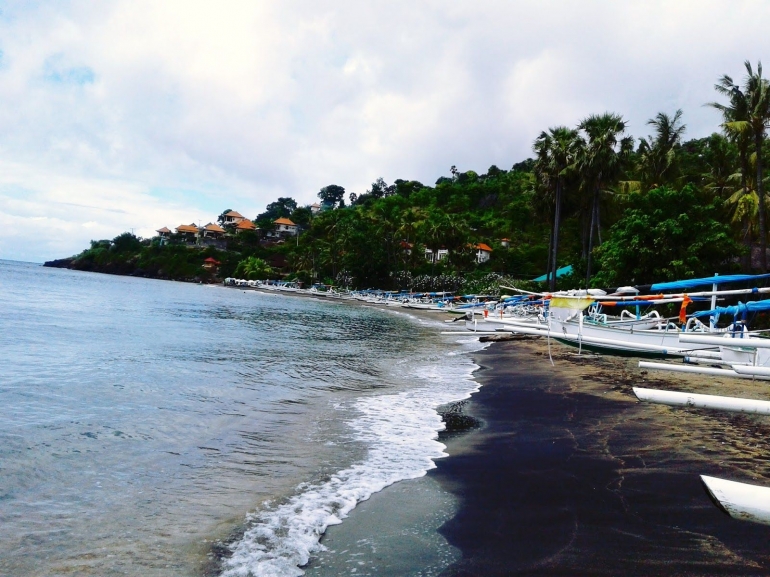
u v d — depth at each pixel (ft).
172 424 30.32
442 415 35.09
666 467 23.09
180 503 19.85
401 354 70.38
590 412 34.68
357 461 25.11
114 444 26.40
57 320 87.15
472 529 17.84
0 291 149.69
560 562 15.35
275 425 31.22
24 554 15.87
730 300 83.20
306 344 76.33
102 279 329.31
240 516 18.80
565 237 245.24
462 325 134.82
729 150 129.59
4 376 40.52
